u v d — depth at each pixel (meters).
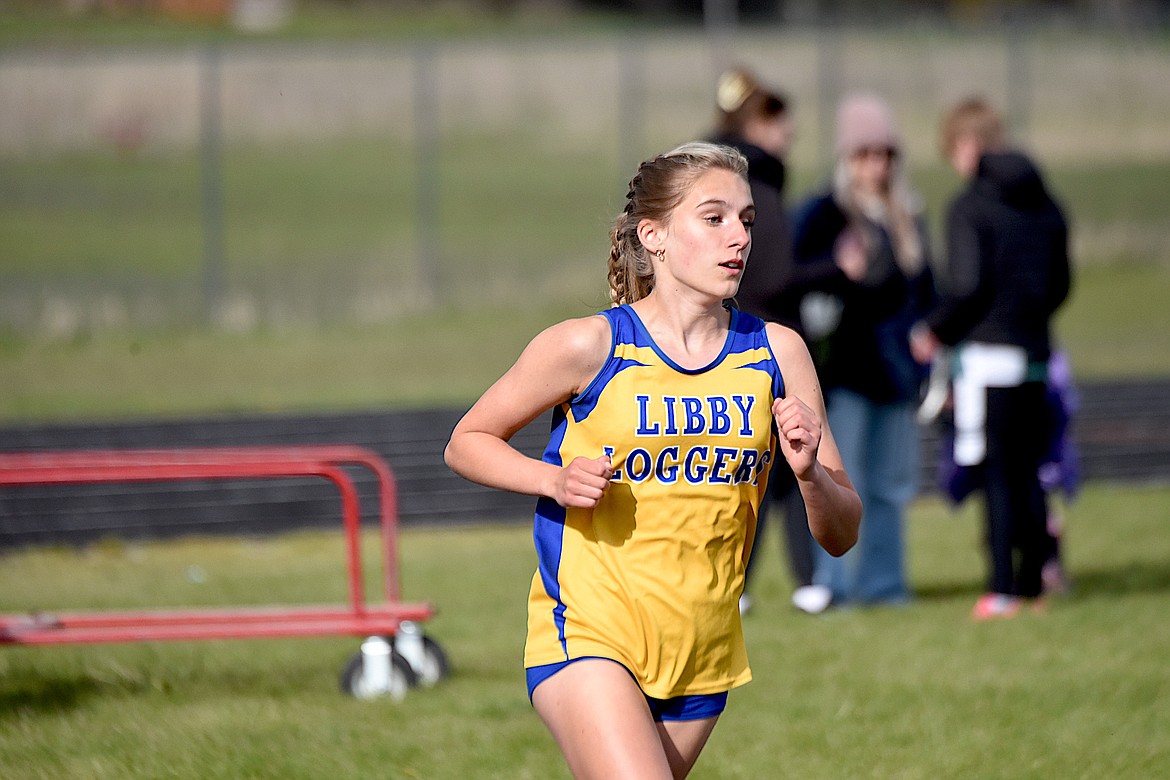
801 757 19.80
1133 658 24.66
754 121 26.80
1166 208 98.69
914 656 25.05
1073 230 92.69
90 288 83.19
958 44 140.38
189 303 79.81
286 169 119.81
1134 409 53.75
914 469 29.97
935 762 19.39
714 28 134.88
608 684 12.15
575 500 11.90
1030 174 27.80
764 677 23.95
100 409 54.50
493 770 19.25
